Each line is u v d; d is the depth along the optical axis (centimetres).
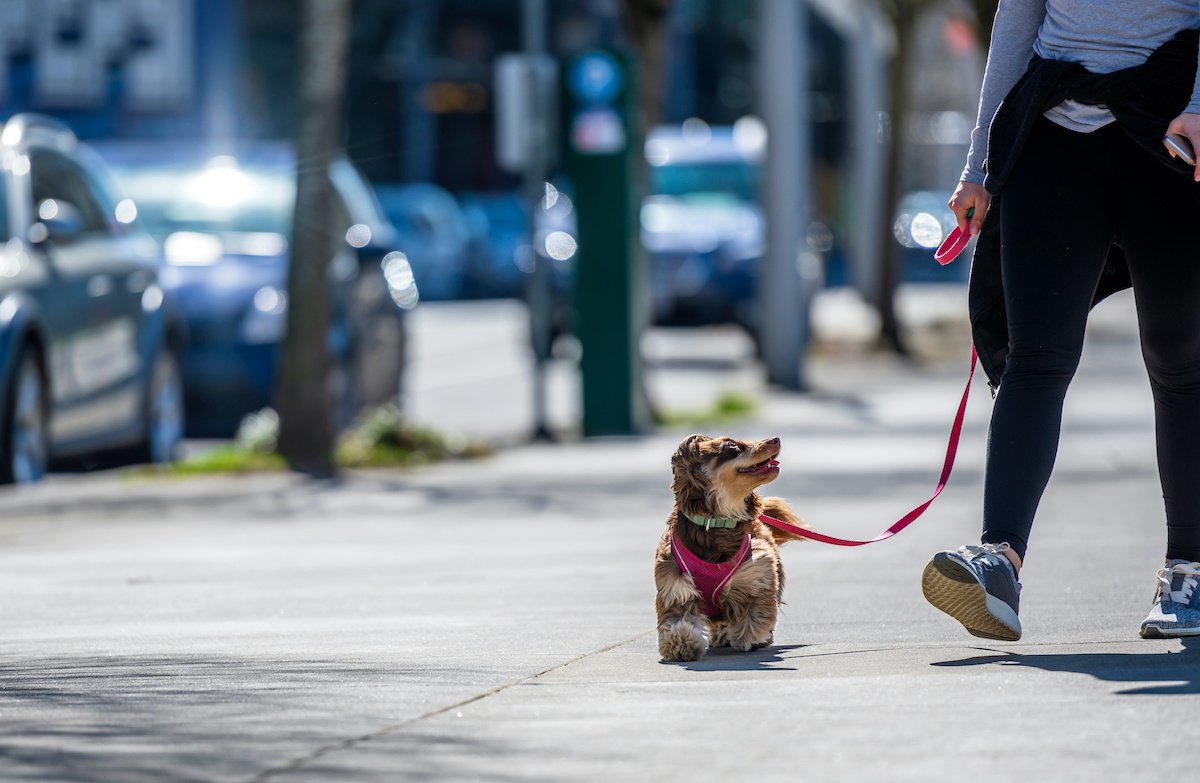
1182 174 613
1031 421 633
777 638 698
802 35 2592
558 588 888
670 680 603
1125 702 535
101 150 2092
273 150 2134
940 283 5906
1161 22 619
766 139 2577
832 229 6488
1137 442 1781
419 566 1003
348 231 1922
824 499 1339
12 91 3191
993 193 645
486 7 6812
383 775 473
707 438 650
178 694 598
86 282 1504
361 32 6456
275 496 1437
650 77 2161
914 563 929
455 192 6800
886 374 2931
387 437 1722
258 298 1836
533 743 506
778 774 462
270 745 512
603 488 1468
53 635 762
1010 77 658
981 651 643
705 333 3709
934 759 472
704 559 647
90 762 494
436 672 631
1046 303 634
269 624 783
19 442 1380
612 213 2011
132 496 1364
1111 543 982
